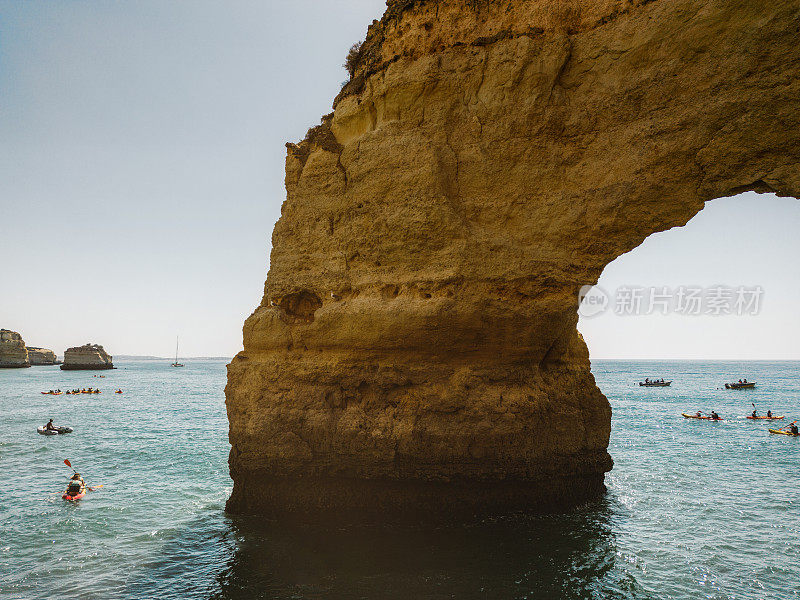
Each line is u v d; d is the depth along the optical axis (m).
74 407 56.41
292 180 18.27
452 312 14.14
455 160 15.34
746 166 12.18
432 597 11.04
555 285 14.38
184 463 25.97
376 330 15.07
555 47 14.43
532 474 14.88
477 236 14.65
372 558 12.92
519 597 11.09
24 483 22.00
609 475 22.50
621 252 14.24
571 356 17.97
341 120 17.55
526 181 14.91
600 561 12.95
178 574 12.70
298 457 15.25
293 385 15.92
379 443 14.70
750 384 88.75
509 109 14.93
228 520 16.11
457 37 15.56
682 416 47.00
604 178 14.11
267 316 17.11
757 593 11.57
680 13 12.73
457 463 14.51
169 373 177.62
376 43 17.23
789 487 20.70
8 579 12.61
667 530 15.32
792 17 11.21
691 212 13.24
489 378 14.86
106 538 15.25
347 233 16.48
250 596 11.40
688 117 12.69
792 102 11.37
